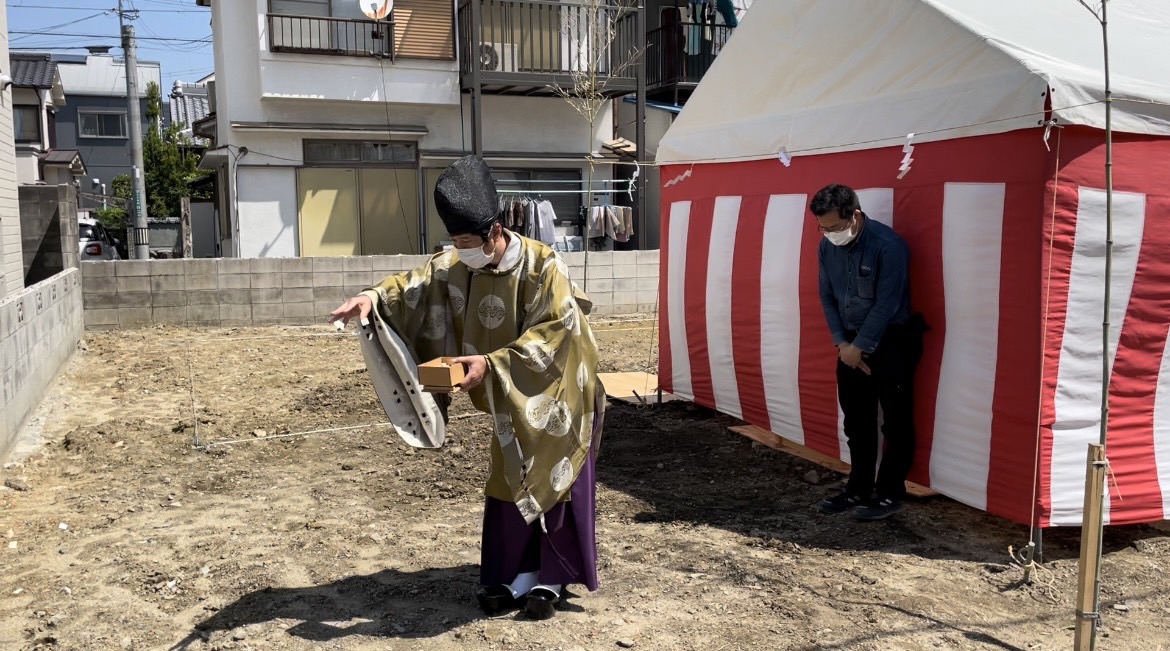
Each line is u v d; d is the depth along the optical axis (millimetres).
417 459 6164
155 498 5348
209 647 3451
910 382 4797
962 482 4672
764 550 4457
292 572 4195
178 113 41156
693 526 4824
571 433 3465
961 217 4582
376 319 3416
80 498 5332
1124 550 4480
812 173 5688
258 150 15422
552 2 16156
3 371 6191
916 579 4074
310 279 12477
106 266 11703
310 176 15805
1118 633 3582
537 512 3396
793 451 6082
